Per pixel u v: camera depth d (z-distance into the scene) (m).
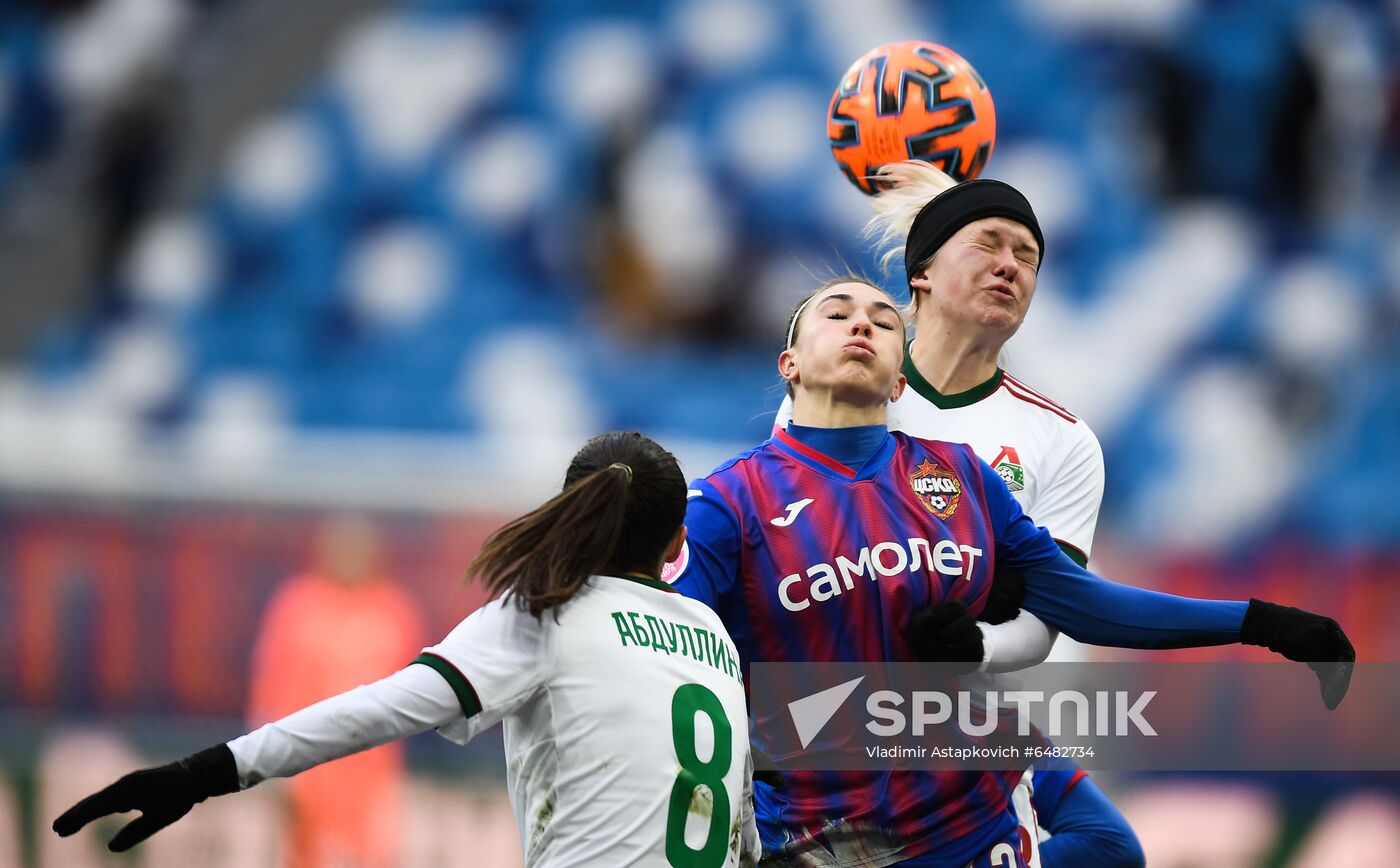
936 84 13.99
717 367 44.91
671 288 46.31
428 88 50.91
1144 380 43.19
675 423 43.56
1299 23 46.69
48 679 32.91
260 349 47.47
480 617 10.34
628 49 50.12
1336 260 44.50
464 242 48.25
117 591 32.97
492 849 28.34
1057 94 47.38
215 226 49.94
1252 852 27.81
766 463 11.52
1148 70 47.19
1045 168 46.44
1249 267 44.50
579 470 10.94
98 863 28.59
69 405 46.59
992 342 12.89
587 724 10.23
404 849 28.50
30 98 52.91
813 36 49.12
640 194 47.38
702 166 47.47
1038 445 13.08
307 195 49.84
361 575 30.95
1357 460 41.00
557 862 10.26
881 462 11.50
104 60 53.12
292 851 28.08
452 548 32.34
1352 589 33.34
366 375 46.44
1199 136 46.34
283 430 45.59
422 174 49.53
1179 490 41.31
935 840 11.46
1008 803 12.17
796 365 11.78
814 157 47.09
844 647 11.16
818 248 46.03
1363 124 45.88
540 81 50.06
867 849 11.34
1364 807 27.86
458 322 46.78
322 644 30.25
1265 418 42.31
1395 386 42.00
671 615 10.70
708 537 11.24
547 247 47.66
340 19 52.31
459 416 45.03
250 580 32.72
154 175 51.22
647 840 10.19
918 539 11.24
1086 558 13.17
